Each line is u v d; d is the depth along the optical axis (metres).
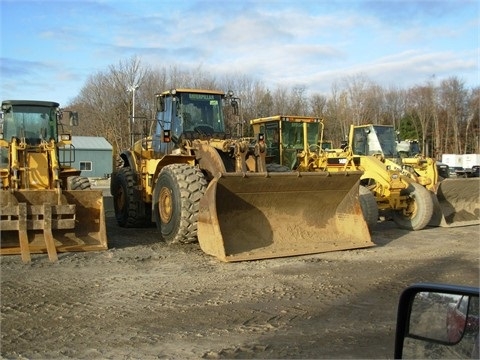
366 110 61.84
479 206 14.80
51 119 12.10
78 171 11.64
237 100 11.98
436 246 10.79
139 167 12.68
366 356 4.82
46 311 6.06
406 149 24.28
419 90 68.88
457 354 2.53
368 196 12.51
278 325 5.67
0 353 4.80
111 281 7.43
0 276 7.63
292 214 9.78
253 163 10.48
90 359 4.68
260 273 7.95
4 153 11.69
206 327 5.57
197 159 10.77
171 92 11.54
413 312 2.76
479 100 66.94
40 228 9.22
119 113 42.16
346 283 7.45
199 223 9.15
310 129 17.20
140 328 5.52
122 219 13.28
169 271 8.05
